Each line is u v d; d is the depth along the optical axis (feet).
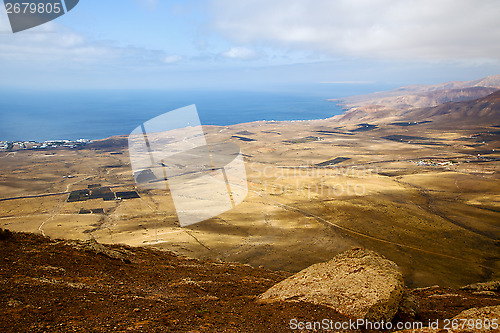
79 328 28.17
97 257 51.83
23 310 29.45
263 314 39.24
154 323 31.81
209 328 32.81
